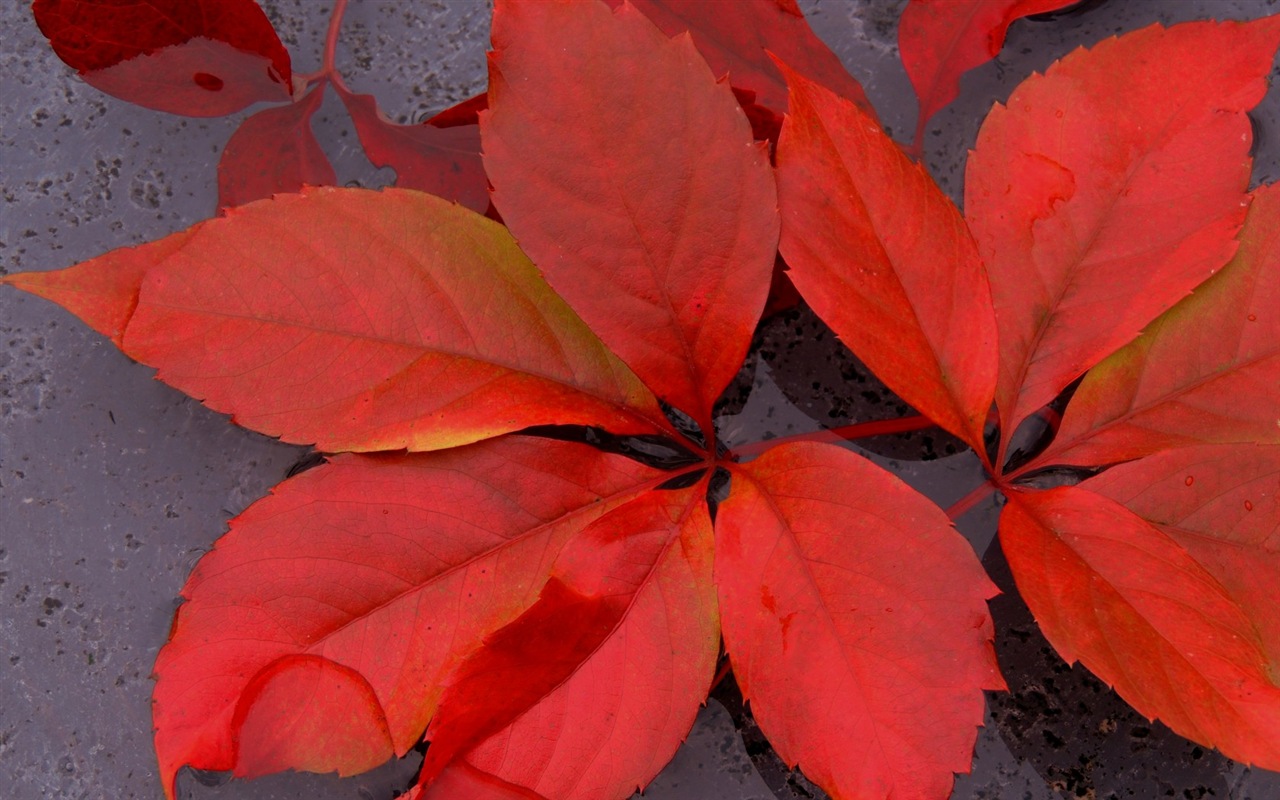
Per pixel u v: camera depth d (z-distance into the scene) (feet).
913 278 1.67
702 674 1.63
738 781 1.71
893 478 1.64
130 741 1.73
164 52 1.76
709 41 1.75
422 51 1.85
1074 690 1.72
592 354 1.69
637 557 1.65
